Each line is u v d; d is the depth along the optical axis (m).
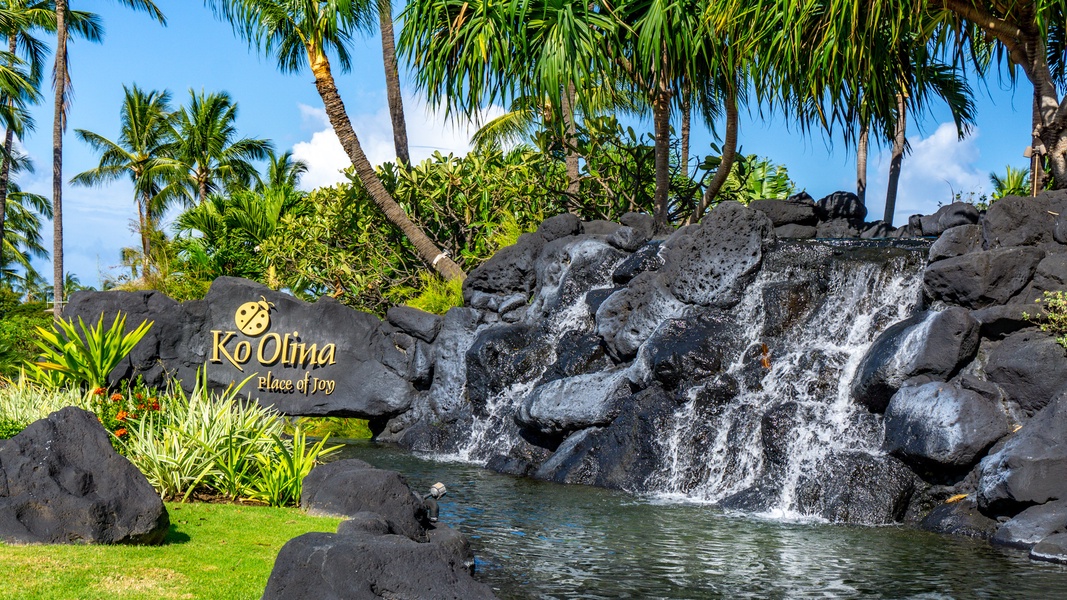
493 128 32.31
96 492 7.20
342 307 20.50
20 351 25.64
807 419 12.52
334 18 22.67
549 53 18.23
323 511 8.75
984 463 10.52
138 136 49.75
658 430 13.86
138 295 19.84
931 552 9.17
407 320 20.19
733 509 11.84
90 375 12.59
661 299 15.79
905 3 14.88
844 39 15.78
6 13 35.00
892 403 11.71
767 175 30.36
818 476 11.60
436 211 24.88
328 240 25.67
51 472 7.14
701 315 15.05
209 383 20.05
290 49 24.98
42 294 63.94
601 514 11.27
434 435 18.72
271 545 7.43
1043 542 9.04
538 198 24.92
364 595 5.59
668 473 13.52
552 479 14.45
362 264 25.12
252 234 32.12
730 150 20.33
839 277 14.51
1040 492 9.70
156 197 49.72
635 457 13.95
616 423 14.40
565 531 10.10
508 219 24.11
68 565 6.24
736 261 15.35
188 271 31.48
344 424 22.72
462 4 19.47
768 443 12.59
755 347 14.11
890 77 17.64
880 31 16.11
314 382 20.27
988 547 9.44
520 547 9.20
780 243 15.44
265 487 9.68
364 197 25.55
